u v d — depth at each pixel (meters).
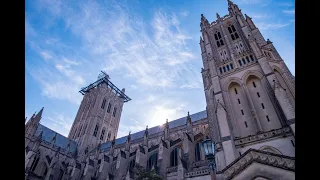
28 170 68.44
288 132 33.12
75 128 113.19
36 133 87.38
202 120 64.94
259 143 34.97
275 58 46.41
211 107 48.16
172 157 56.84
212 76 49.31
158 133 75.31
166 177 47.38
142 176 40.72
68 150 88.81
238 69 47.50
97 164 73.69
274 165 23.44
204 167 44.38
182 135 65.94
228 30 61.00
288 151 31.67
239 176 24.70
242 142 36.88
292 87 40.22
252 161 24.86
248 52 48.62
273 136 34.22
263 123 38.50
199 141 58.81
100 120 110.50
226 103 43.88
